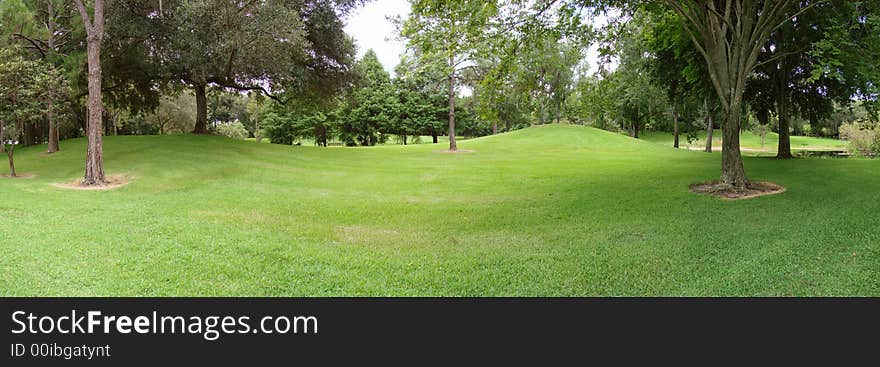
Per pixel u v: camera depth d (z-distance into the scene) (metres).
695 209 9.39
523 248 6.91
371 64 46.88
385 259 6.32
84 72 20.17
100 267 5.62
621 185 12.77
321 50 24.56
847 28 10.75
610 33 13.73
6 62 13.30
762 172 13.72
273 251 6.54
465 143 36.59
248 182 13.73
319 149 25.78
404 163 21.03
